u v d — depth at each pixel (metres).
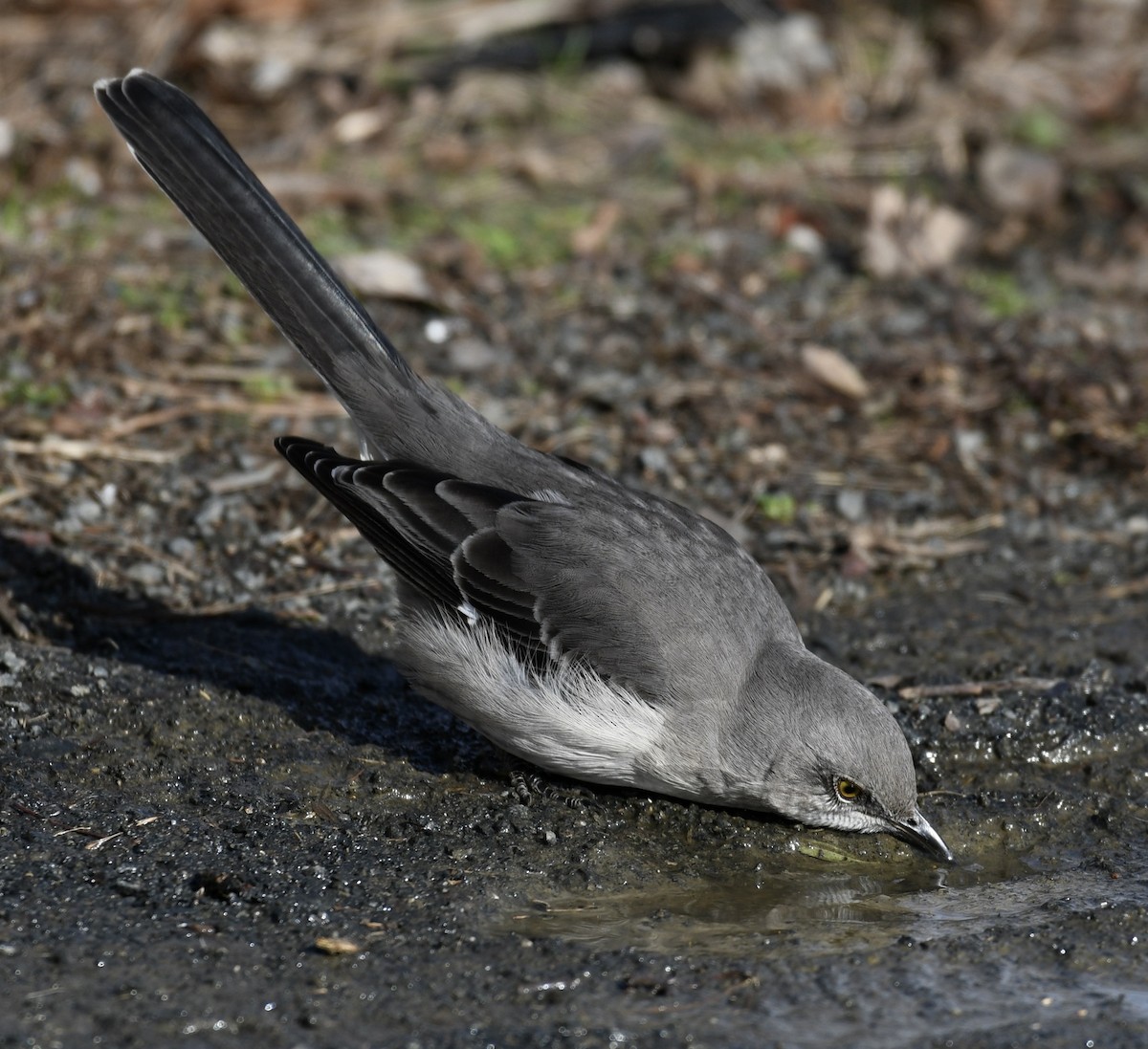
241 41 18.09
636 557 8.96
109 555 10.97
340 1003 7.18
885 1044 7.13
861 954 7.91
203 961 7.41
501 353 14.08
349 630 10.74
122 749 9.18
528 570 8.93
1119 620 11.34
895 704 10.15
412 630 9.15
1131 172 17.95
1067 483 13.05
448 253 15.30
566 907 8.24
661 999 7.38
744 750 8.76
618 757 8.82
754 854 8.92
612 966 7.64
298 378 13.35
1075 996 7.59
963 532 12.41
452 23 19.14
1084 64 19.83
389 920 7.88
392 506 9.12
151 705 9.53
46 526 11.07
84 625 10.24
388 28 18.91
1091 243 16.89
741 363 14.26
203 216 9.87
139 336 13.39
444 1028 7.05
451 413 9.72
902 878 8.83
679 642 8.73
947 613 11.38
